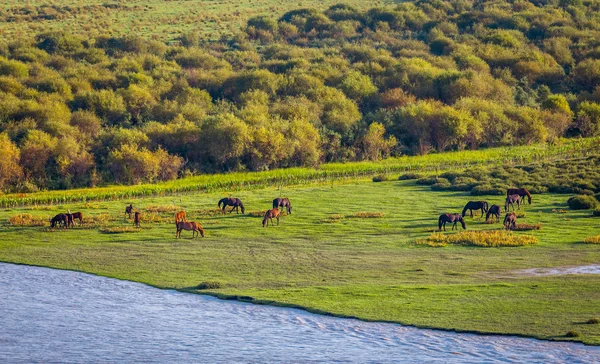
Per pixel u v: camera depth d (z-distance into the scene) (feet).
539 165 281.54
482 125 369.91
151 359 91.35
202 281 133.08
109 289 128.36
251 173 312.29
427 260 146.82
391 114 399.65
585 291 113.29
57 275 140.87
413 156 350.23
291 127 342.85
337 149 356.18
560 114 383.45
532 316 101.24
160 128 343.46
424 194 245.65
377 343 94.73
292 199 242.37
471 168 288.30
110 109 390.01
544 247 157.28
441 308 107.34
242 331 101.60
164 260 153.38
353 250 160.76
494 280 125.18
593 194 227.81
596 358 86.02
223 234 184.96
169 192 268.41
